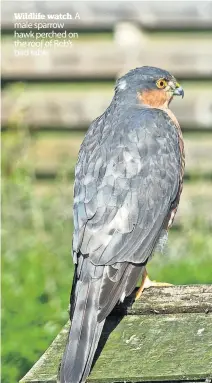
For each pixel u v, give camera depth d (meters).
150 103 9.68
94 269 7.74
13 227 15.66
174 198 8.85
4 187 15.92
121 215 8.13
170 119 9.27
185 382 6.84
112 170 8.38
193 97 17.20
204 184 16.55
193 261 14.03
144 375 6.79
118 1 17.20
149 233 8.36
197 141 17.16
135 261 8.00
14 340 11.71
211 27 17.19
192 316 7.41
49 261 14.11
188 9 17.17
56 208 16.05
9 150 16.69
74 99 17.48
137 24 17.27
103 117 9.15
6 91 17.30
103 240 7.94
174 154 8.95
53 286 13.18
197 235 15.38
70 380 6.81
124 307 7.55
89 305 7.47
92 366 6.97
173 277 13.07
